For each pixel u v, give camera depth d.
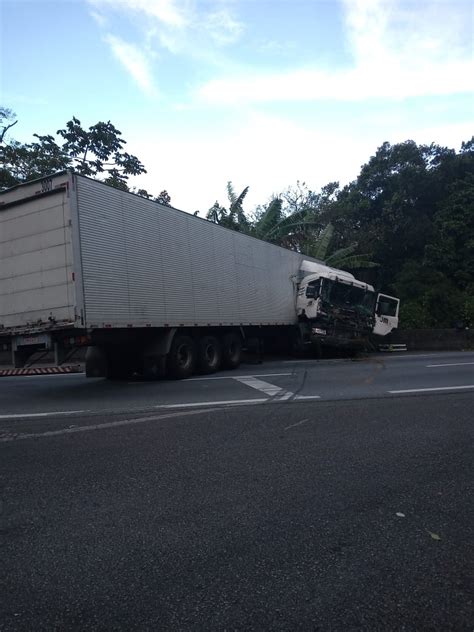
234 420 7.18
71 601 2.86
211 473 4.98
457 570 3.20
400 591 2.96
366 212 34.31
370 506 4.20
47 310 9.60
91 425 6.93
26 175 20.66
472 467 5.18
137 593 2.93
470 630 2.62
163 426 6.84
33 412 8.01
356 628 2.63
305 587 3.00
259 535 3.66
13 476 4.91
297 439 6.18
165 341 11.84
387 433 6.48
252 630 2.61
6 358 16.11
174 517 3.97
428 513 4.06
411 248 33.41
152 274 11.35
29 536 3.66
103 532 3.72
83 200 9.64
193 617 2.71
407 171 33.06
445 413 7.67
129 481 4.75
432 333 25.64
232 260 14.74
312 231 31.41
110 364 12.38
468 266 31.38
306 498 4.35
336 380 11.39
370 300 20.97
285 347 19.25
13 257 10.07
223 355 14.13
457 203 32.28
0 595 2.93
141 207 11.19
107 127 21.45
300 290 18.67
